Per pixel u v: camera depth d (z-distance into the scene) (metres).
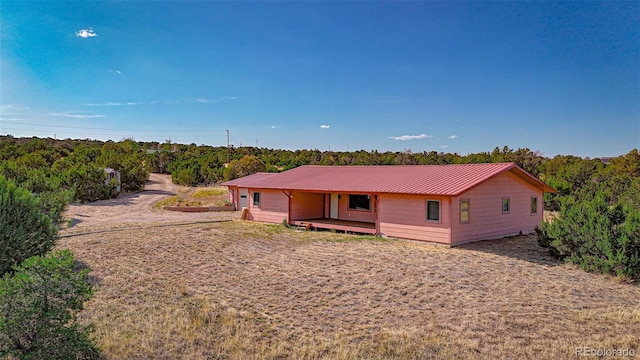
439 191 14.91
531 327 7.26
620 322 7.49
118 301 8.30
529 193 18.91
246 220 22.55
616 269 10.63
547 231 13.13
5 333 4.79
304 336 6.82
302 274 10.83
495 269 11.36
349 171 22.25
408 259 12.44
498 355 6.12
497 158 40.88
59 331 5.05
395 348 6.32
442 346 6.43
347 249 14.15
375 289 9.50
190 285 9.73
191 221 21.58
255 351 6.20
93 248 13.66
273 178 23.62
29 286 4.97
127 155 50.75
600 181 29.47
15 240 8.41
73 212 24.31
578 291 9.48
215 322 7.36
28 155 37.75
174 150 74.75
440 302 8.62
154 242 14.99
